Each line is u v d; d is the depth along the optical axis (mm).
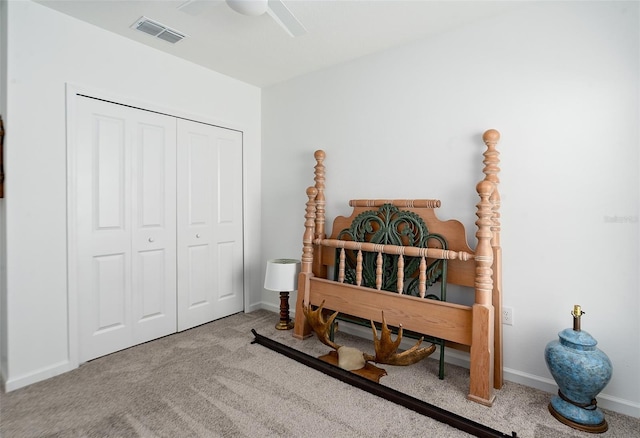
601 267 1729
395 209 2312
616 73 1678
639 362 1646
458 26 2154
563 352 1603
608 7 1694
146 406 1716
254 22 2146
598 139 1727
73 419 1608
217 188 3027
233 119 3119
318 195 2730
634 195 1641
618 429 1557
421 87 2322
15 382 1876
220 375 2039
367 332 2643
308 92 2982
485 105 2064
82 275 2191
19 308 1908
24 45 1909
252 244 3348
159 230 2607
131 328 2451
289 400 1784
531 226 1923
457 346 2027
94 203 2242
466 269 2033
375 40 2359
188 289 2818
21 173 1909
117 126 2348
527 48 1921
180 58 2688
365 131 2609
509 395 1842
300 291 2652
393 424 1598
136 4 1958
